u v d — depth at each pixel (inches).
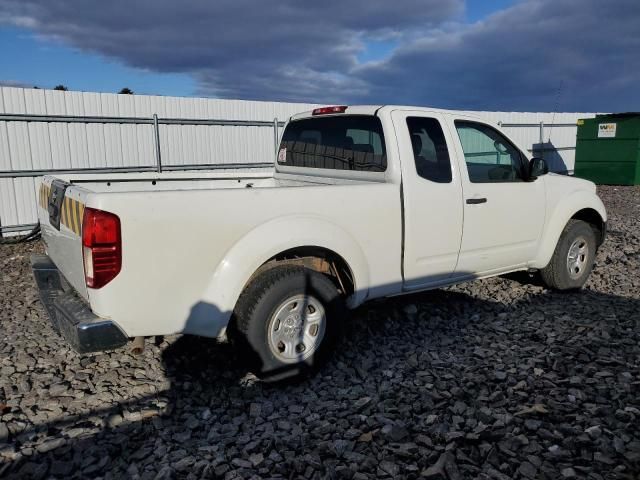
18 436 121.2
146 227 120.8
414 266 168.7
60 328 129.3
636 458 108.0
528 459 108.5
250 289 137.6
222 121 456.4
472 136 187.8
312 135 197.6
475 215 182.4
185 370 154.3
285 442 117.2
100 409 132.5
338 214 149.3
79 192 125.4
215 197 129.1
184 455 113.7
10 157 372.5
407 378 148.2
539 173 196.7
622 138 609.0
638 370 148.5
